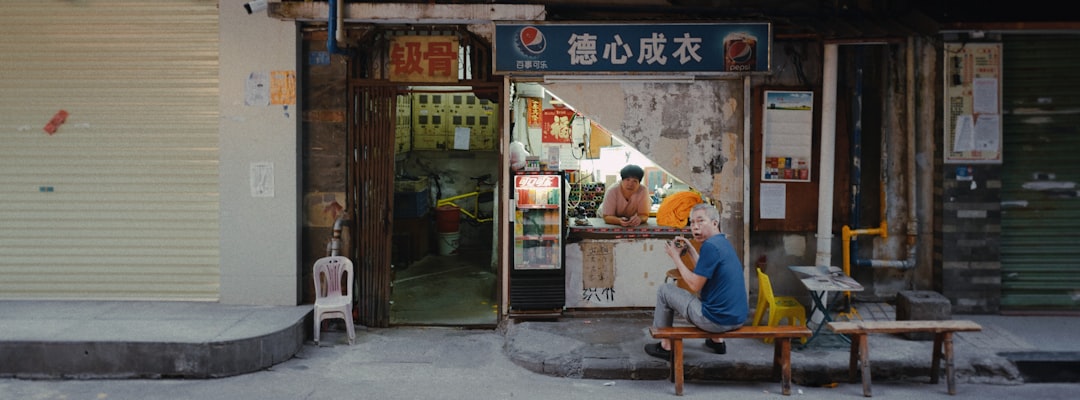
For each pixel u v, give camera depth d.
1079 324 7.20
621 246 7.57
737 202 7.45
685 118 7.40
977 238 7.45
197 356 6.07
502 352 6.83
